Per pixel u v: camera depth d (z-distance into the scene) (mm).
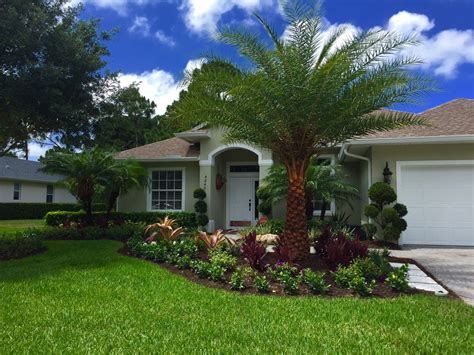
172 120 8727
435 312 4801
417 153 11719
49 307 4836
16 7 7844
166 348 3570
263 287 5914
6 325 4160
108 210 13977
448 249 10773
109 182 12578
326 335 3951
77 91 9062
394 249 10734
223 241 8734
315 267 7211
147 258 8383
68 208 29234
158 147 18438
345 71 7344
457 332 4090
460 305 5141
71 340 3750
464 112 12977
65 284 6062
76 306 4891
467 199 11414
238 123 7949
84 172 12438
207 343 3701
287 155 8016
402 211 11164
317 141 8008
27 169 30938
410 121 8125
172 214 15602
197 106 7652
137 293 5578
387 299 5492
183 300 5270
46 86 8188
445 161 11508
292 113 7312
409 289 5980
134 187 15664
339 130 7852
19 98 8156
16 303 5000
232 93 7004
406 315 4668
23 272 6961
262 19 7496
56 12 8758
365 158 12484
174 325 4215
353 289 5855
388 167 11891
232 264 7109
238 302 5215
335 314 4691
